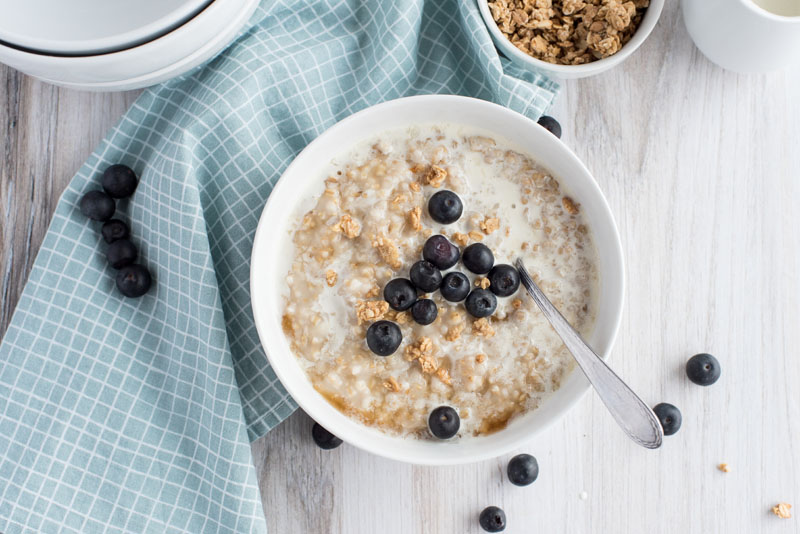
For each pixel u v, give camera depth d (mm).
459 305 590
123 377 623
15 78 644
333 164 598
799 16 630
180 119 618
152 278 629
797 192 658
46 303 622
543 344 594
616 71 658
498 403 592
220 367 607
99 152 630
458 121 596
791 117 658
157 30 547
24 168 644
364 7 637
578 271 599
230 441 607
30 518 613
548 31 622
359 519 649
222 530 613
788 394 660
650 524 657
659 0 609
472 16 617
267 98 623
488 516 642
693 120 661
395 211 589
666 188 660
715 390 659
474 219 591
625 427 575
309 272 592
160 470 620
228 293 630
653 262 659
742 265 658
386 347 572
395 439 593
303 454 648
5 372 618
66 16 582
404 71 635
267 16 630
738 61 631
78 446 618
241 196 625
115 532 616
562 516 655
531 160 599
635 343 659
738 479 658
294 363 592
